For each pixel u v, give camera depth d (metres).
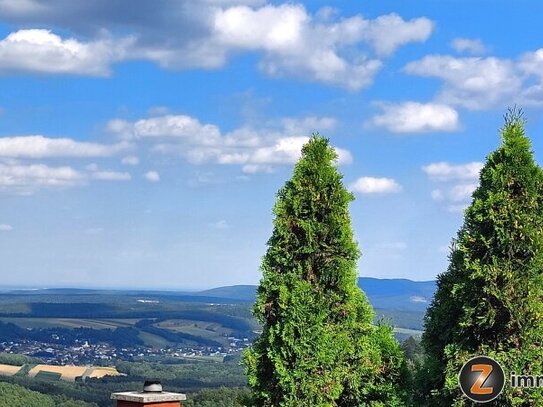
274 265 12.57
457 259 12.32
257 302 12.45
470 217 12.07
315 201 12.62
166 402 11.01
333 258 12.48
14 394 82.12
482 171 12.23
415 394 12.86
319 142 12.92
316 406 11.95
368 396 12.84
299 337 12.09
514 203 11.77
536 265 11.53
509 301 11.48
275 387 12.33
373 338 12.92
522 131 12.15
